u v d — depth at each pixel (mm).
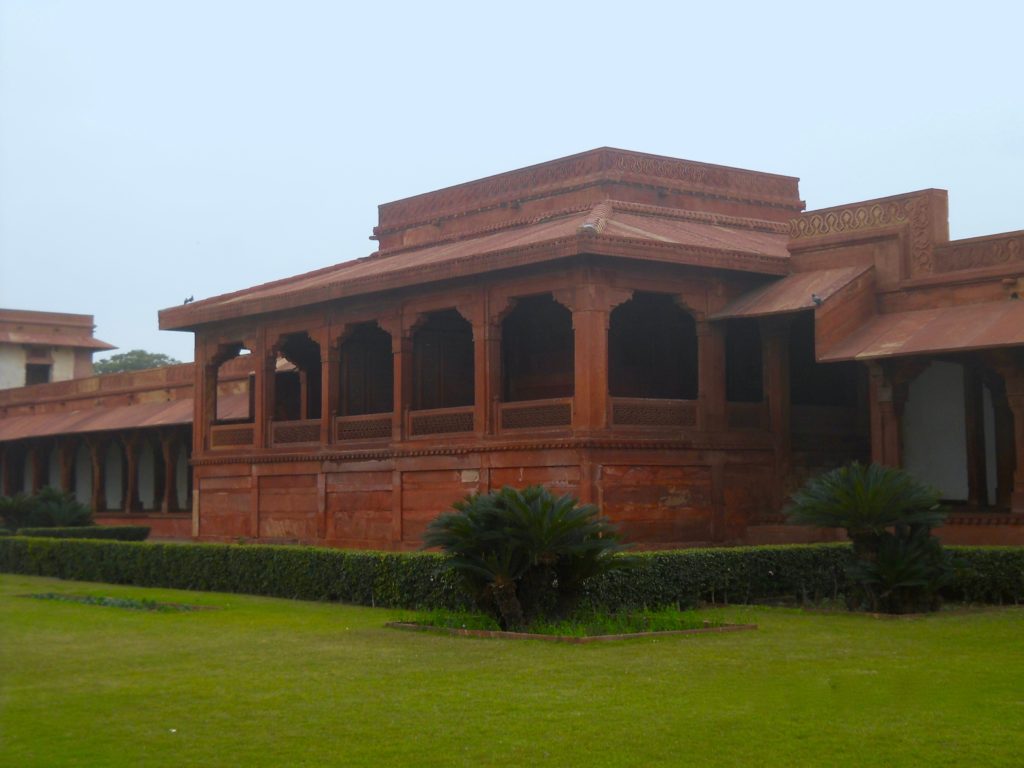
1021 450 17703
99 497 37562
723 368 20531
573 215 23656
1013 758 7113
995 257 19125
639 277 19609
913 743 7465
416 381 25125
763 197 26094
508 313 20562
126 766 7125
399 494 22062
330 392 23859
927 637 11984
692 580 14906
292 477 24641
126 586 20141
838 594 16484
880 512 14188
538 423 19750
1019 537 17500
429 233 27531
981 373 20484
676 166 24812
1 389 49062
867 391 22500
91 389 41000
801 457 21312
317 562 16734
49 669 10406
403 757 7270
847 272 20359
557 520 12453
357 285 22312
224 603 16359
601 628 12547
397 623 13297
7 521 29203
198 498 27016
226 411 33125
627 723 8016
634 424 19406
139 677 9969
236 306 25297
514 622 12539
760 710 8391
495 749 7410
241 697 9047
